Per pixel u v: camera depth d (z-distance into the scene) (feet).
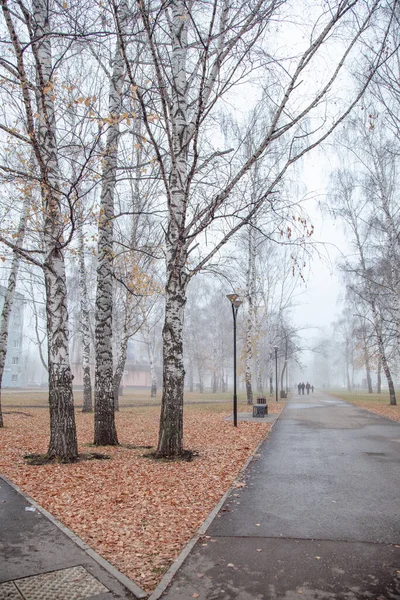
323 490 24.70
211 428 52.39
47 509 20.38
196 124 27.86
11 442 38.99
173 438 32.60
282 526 18.56
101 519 19.07
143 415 69.82
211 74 31.50
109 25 27.94
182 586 13.23
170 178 33.30
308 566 14.58
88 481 25.30
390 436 47.37
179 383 32.99
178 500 22.15
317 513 20.39
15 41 22.57
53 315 31.01
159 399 116.57
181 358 33.19
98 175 30.73
